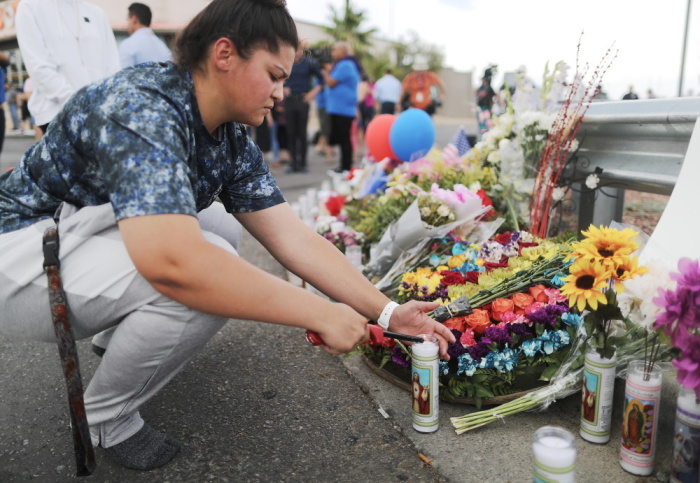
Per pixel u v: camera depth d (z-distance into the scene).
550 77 2.79
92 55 3.57
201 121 1.37
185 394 1.95
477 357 1.68
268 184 1.67
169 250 1.17
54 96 3.41
